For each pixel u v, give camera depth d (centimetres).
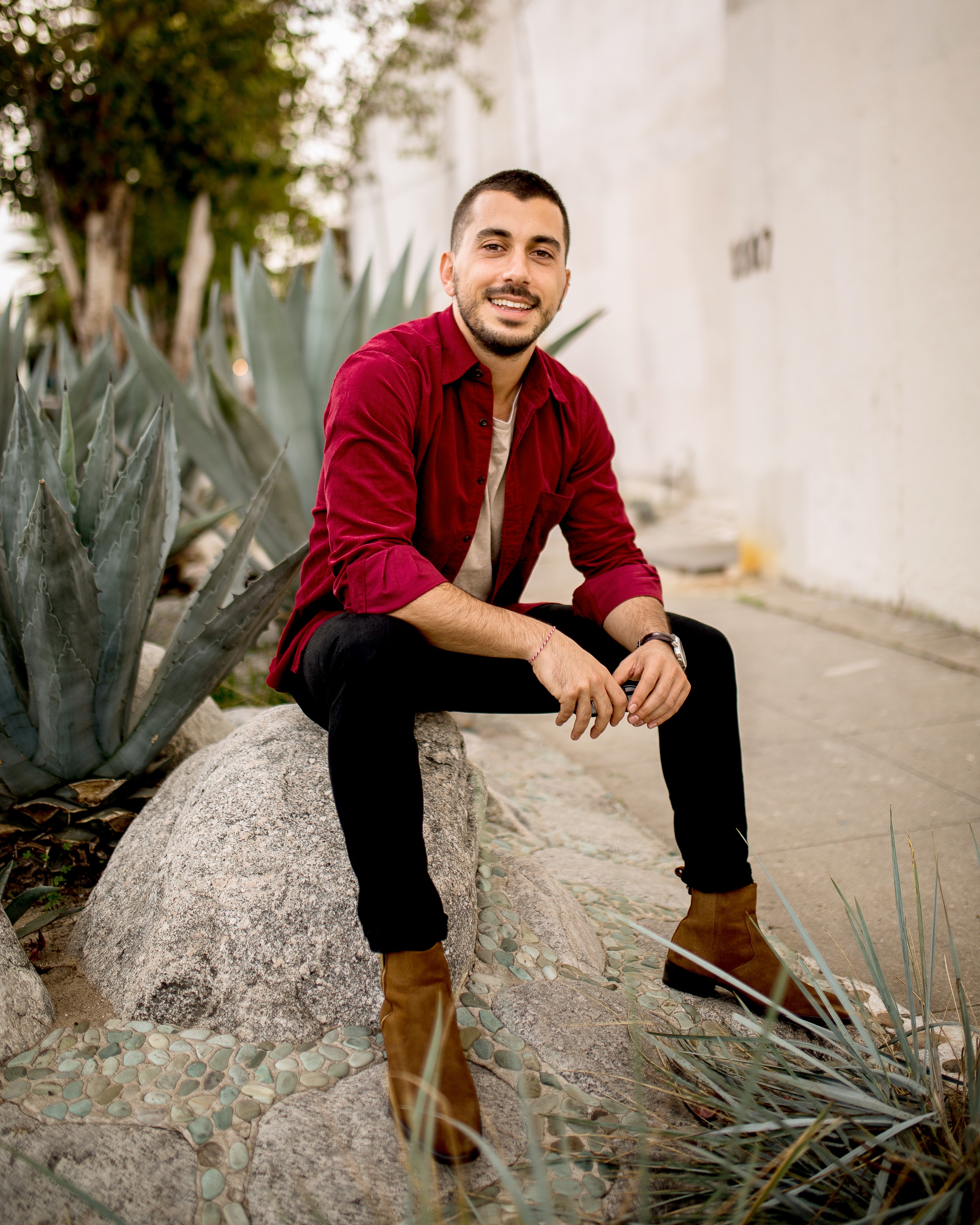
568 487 192
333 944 158
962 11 388
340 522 162
